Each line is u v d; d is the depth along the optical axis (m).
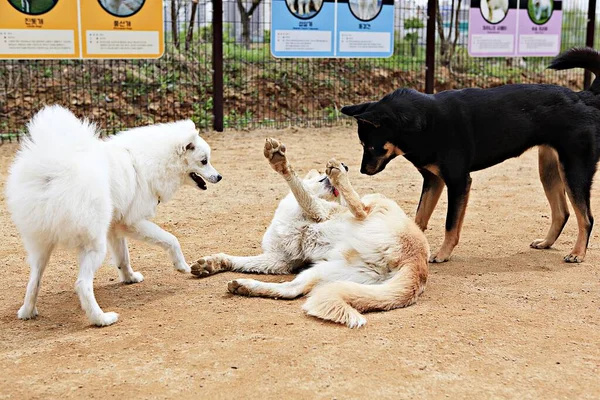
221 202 8.00
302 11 12.46
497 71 18.73
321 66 16.27
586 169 5.63
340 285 4.32
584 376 3.47
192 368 3.50
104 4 10.78
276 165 4.84
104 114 12.99
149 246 6.19
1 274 5.30
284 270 5.29
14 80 13.09
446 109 5.54
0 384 3.34
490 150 5.68
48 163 3.96
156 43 11.29
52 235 4.09
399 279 4.52
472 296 4.76
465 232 6.82
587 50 5.83
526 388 3.32
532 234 6.75
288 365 3.53
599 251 6.11
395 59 17.27
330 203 5.22
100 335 4.00
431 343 3.85
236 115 14.43
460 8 17.22
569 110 5.62
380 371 3.47
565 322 4.26
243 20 15.45
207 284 5.02
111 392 3.24
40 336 4.01
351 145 12.12
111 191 4.61
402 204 8.04
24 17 10.30
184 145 5.16
